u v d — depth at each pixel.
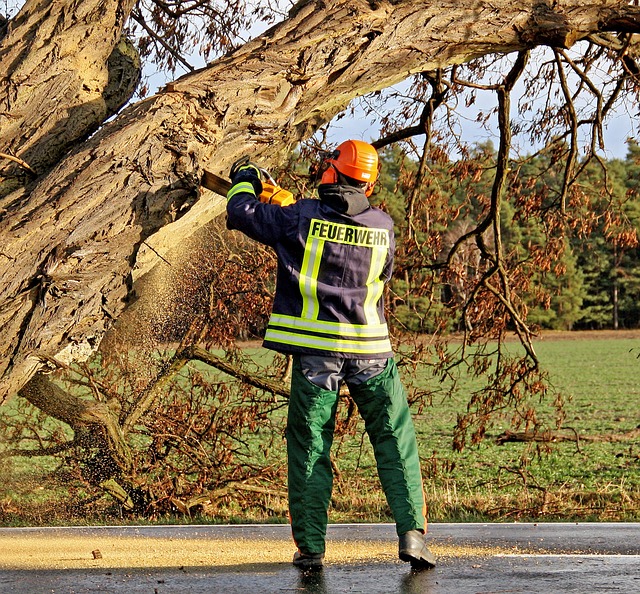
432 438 23.19
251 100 5.71
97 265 5.03
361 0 6.40
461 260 13.11
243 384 12.77
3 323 4.83
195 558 5.49
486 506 12.38
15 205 5.19
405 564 5.07
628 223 12.51
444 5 6.67
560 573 4.76
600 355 61.03
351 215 4.73
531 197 12.72
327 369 4.73
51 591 4.27
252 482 12.88
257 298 12.66
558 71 12.09
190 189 5.31
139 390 12.24
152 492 12.05
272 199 4.94
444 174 12.79
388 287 12.59
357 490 13.41
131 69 6.11
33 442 14.21
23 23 5.81
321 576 4.63
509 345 37.44
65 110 5.68
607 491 13.33
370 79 6.40
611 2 7.32
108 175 5.14
